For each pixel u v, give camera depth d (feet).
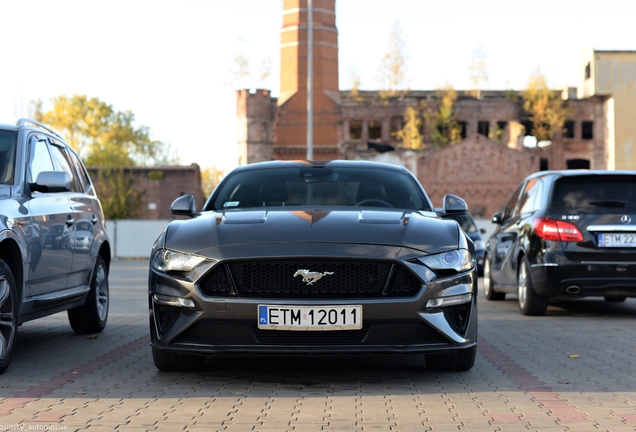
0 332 18.25
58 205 22.57
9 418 13.99
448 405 15.10
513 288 34.81
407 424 13.58
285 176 21.90
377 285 16.65
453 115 209.36
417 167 186.91
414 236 17.33
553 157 206.59
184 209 20.71
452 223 18.78
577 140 206.90
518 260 33.45
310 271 16.52
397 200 20.90
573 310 34.60
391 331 16.55
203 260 16.79
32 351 22.26
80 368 19.34
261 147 209.77
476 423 13.66
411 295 16.62
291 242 16.76
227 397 15.81
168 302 16.97
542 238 30.89
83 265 24.43
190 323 16.63
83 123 297.53
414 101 209.87
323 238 16.88
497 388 16.78
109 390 16.53
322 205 20.30
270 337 16.57
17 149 21.33
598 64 201.67
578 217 30.50
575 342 24.14
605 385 17.15
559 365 19.77
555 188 31.37
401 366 19.45
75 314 25.61
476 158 184.65
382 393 16.22
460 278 17.12
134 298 40.57
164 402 15.34
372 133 228.84
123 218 164.14
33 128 22.91
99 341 24.39
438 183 185.68
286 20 217.56
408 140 204.64
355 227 17.46
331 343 16.57
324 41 215.51
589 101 206.08
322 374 18.39
